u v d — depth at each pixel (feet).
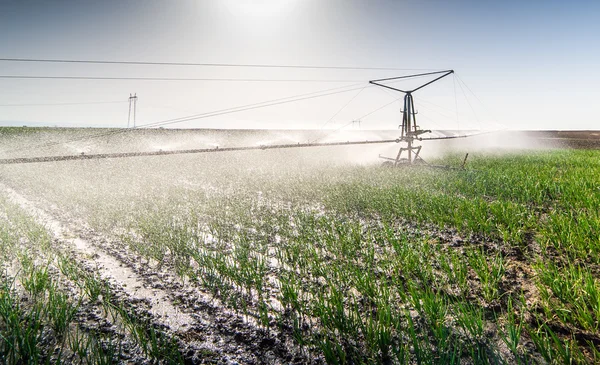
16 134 107.24
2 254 19.13
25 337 10.29
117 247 20.61
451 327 11.41
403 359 9.59
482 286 13.94
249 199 35.24
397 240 20.30
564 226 18.84
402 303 13.30
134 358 10.18
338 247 19.75
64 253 19.47
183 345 10.92
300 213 28.17
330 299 13.35
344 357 9.84
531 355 9.77
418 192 32.81
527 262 16.43
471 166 55.77
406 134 55.06
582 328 10.81
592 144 135.33
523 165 55.36
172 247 20.35
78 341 10.31
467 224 22.52
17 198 36.09
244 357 10.35
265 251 19.92
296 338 11.18
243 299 13.97
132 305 13.48
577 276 13.35
